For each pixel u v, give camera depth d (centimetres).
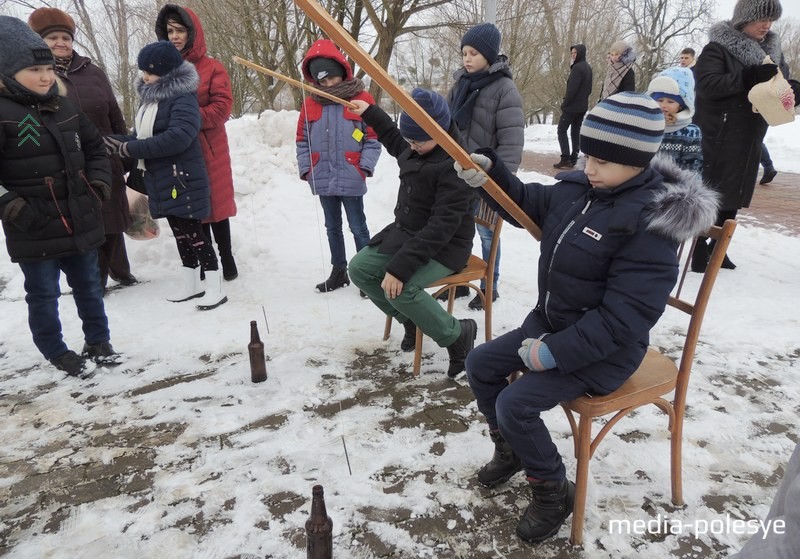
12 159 263
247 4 874
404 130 257
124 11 1497
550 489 187
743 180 412
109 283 443
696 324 189
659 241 166
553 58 2120
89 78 389
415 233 285
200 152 372
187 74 352
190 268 401
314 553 168
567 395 179
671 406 196
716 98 396
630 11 2344
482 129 358
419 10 944
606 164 173
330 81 383
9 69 255
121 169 403
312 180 395
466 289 410
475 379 205
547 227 194
